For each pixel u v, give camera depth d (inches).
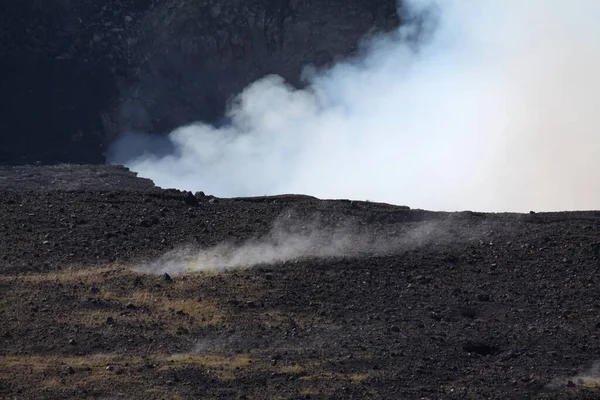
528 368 6166.3
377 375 6003.9
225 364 6077.8
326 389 5846.5
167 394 5777.6
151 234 7578.7
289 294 6855.3
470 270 7194.9
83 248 7352.4
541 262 7258.9
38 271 7042.3
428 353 6269.7
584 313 6771.7
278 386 5871.1
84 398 5738.2
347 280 7037.4
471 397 5846.5
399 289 6973.4
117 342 6279.5
